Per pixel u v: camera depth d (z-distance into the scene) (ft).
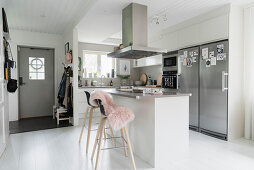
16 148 9.55
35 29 15.99
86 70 20.49
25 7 11.17
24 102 17.25
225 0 10.06
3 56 9.29
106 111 7.15
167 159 7.98
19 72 16.92
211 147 9.75
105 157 8.50
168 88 14.92
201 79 12.25
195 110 12.76
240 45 11.18
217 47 11.23
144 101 8.25
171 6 10.67
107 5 10.11
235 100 11.03
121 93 8.87
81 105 17.38
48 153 8.91
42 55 17.89
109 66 21.65
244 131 11.50
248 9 10.91
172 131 8.13
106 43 20.16
